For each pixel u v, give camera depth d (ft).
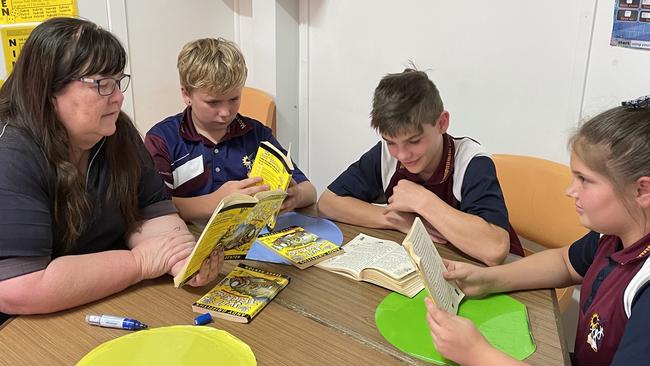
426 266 3.31
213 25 8.85
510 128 6.95
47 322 3.41
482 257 4.25
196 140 5.72
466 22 6.94
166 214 4.59
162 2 7.96
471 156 4.96
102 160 4.12
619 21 5.82
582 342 3.63
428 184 5.07
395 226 4.81
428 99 4.58
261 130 6.16
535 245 6.50
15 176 3.48
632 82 5.90
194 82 5.29
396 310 3.59
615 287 3.37
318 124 9.04
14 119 3.64
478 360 2.94
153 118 8.24
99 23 7.22
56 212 3.80
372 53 7.98
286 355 3.11
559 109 6.48
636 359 2.77
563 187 5.46
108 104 3.67
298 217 5.19
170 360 3.04
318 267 4.18
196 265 3.64
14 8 6.82
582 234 5.28
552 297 3.85
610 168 3.12
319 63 8.70
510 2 6.52
